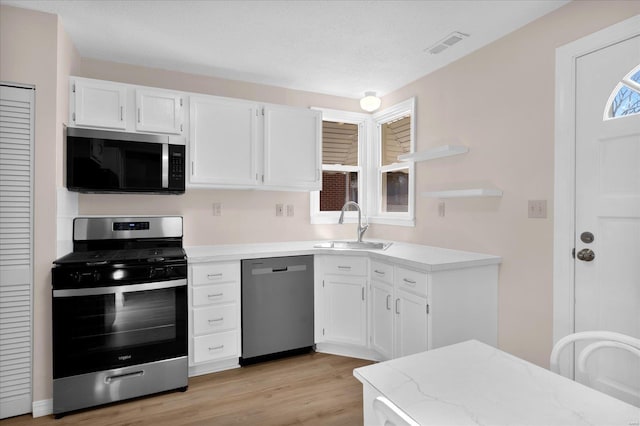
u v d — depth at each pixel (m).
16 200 2.12
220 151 2.91
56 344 2.12
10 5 2.10
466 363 1.03
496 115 2.54
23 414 2.15
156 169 2.65
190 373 2.67
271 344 2.87
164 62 2.94
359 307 2.93
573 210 2.06
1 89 2.08
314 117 3.30
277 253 2.88
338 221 3.55
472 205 2.72
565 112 2.09
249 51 2.74
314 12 2.20
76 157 2.40
